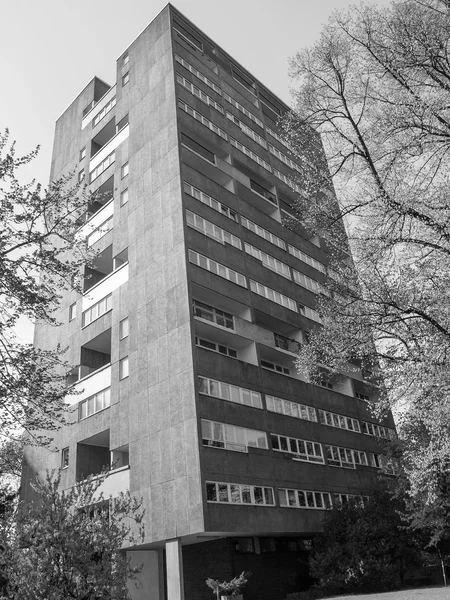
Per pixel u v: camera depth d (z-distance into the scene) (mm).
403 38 13594
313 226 16156
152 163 37000
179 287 30625
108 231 38188
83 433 33219
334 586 26312
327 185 15688
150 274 32969
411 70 13633
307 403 35594
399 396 14086
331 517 29578
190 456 26031
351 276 14883
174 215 33125
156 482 27031
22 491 36344
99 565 11508
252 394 31188
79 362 36375
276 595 29062
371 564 25750
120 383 31828
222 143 41688
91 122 47156
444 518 25031
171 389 28453
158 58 41469
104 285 36656
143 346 31266
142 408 29641
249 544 29281
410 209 13133
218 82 45031
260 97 51344
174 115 37312
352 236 14328
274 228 42125
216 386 28828
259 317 37000
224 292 33281
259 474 28688
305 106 16031
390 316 13969
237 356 34125
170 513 25766
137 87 42344
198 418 26688
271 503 28531
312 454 33625
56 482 13133
